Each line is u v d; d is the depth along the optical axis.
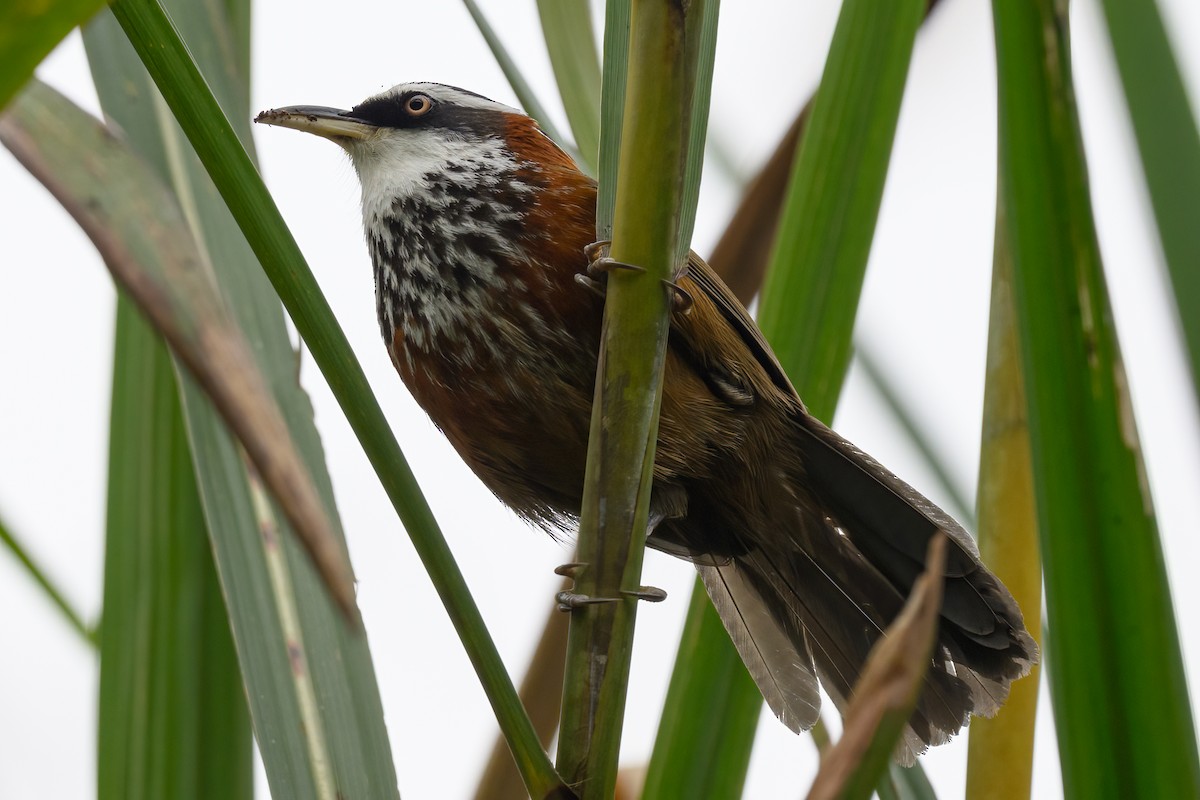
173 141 3.77
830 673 3.84
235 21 3.79
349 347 3.55
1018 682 3.79
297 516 2.91
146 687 3.77
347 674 3.75
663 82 3.73
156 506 3.78
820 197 3.77
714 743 3.76
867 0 3.77
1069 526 3.74
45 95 3.04
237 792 3.77
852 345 3.77
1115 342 3.74
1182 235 3.76
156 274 2.99
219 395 2.96
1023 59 3.74
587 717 3.73
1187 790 3.74
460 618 3.58
